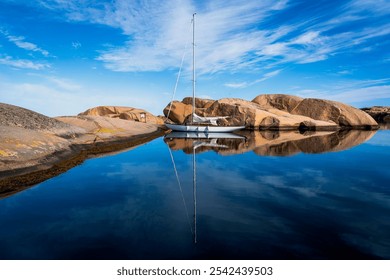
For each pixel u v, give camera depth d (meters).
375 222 4.97
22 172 8.34
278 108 39.81
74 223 4.84
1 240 4.20
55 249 3.92
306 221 5.01
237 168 10.30
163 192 6.93
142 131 24.44
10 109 13.77
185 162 11.61
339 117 35.88
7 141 9.16
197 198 6.44
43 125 13.71
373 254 3.83
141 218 5.10
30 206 5.74
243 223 4.89
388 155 13.55
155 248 3.95
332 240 4.25
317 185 7.76
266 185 7.74
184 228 4.64
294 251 3.90
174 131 31.61
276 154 13.99
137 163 11.20
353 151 14.98
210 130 28.27
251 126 33.44
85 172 9.26
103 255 3.76
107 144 16.80
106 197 6.43
